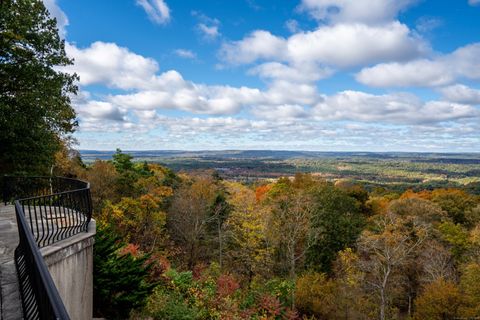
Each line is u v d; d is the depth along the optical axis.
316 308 23.16
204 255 33.72
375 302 24.45
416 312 23.66
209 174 71.00
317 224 32.16
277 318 18.98
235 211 33.19
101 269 10.28
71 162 34.00
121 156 41.38
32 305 4.11
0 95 17.31
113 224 25.00
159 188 37.19
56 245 6.87
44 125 19.05
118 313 10.75
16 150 17.83
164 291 14.23
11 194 14.27
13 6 17.95
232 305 15.93
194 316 12.66
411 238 30.05
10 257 6.50
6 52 17.20
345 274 26.88
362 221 35.72
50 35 19.38
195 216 33.94
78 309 7.79
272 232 29.69
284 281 23.78
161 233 31.73
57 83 19.38
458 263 29.41
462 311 20.56
